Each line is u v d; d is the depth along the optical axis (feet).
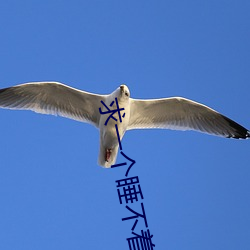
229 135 41.06
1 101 38.34
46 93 37.91
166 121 39.86
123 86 34.65
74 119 38.60
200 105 38.58
